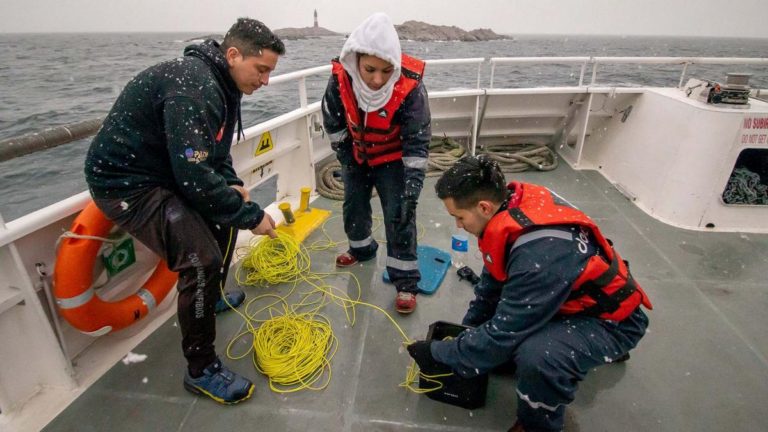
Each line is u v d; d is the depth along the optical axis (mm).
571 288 1257
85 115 15617
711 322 2123
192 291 1521
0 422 1579
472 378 1570
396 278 2178
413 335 2037
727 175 2838
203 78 1343
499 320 1324
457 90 3965
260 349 1885
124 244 1887
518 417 1486
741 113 2691
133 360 1876
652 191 3258
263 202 7055
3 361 1576
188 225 1470
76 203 1661
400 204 1999
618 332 1397
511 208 1336
